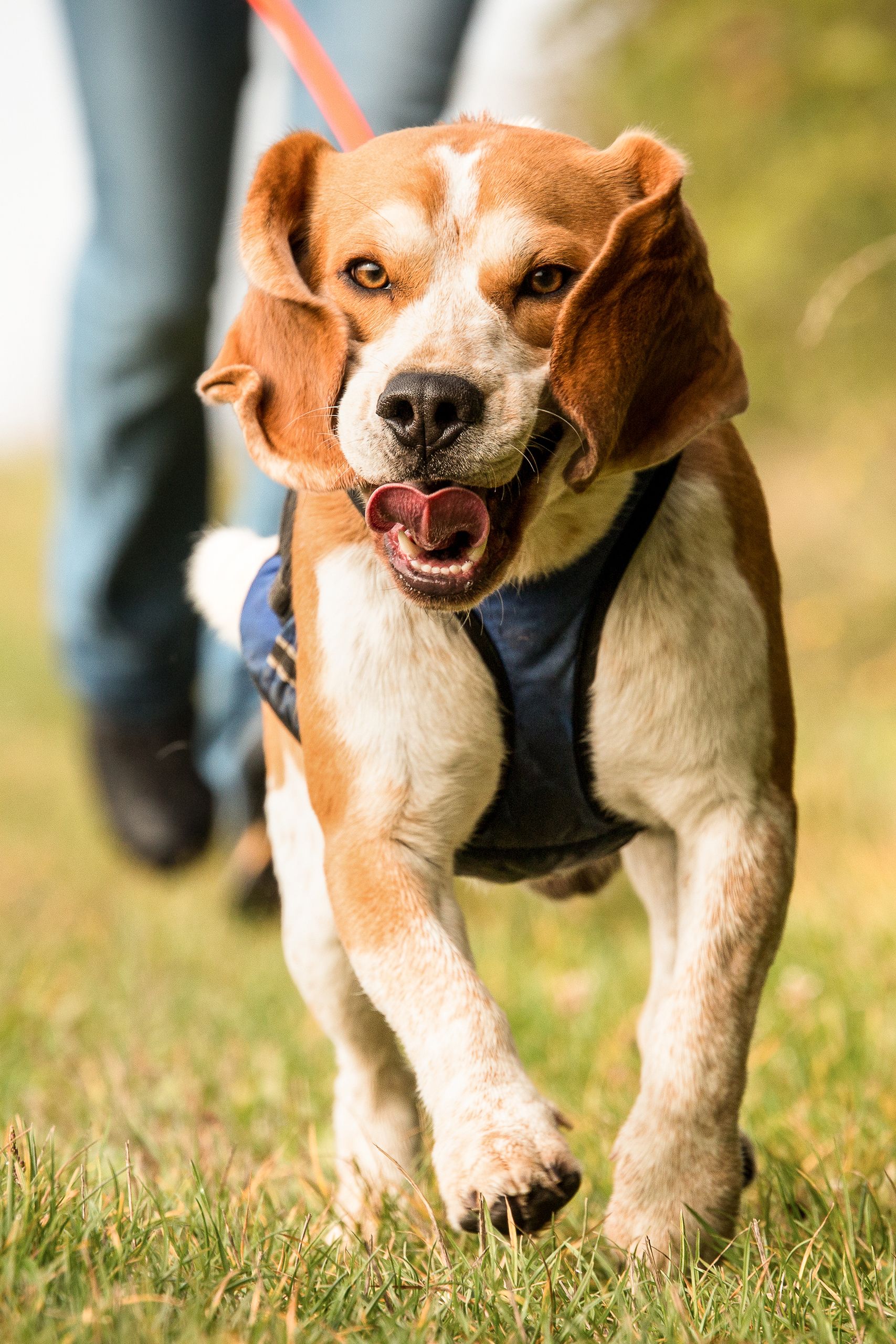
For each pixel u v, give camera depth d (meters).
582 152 4.50
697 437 4.57
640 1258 4.16
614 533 4.46
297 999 8.63
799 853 10.82
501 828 4.91
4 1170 4.16
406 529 4.20
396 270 4.35
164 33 8.09
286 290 4.38
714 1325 3.66
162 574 9.80
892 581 18.56
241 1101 6.30
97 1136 5.46
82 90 8.35
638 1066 6.38
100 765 10.59
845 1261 3.99
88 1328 3.36
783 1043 6.47
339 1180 5.21
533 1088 4.23
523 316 4.34
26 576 36.41
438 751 4.57
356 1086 5.34
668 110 16.84
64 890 13.08
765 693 4.64
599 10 17.03
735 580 4.60
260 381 4.50
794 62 16.33
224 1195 4.57
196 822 10.59
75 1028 7.92
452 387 4.11
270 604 5.08
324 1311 3.70
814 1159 5.07
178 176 8.31
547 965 8.80
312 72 5.59
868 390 16.17
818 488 18.66
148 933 10.89
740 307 16.47
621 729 4.58
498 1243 4.08
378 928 4.48
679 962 4.56
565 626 4.49
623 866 6.05
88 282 8.75
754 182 16.69
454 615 4.50
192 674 10.38
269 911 10.08
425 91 7.09
